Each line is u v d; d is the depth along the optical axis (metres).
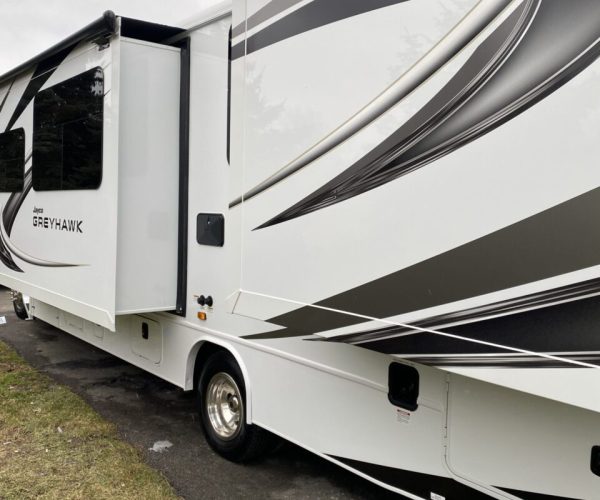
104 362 5.68
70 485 3.18
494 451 2.04
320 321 2.15
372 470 2.50
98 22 3.36
